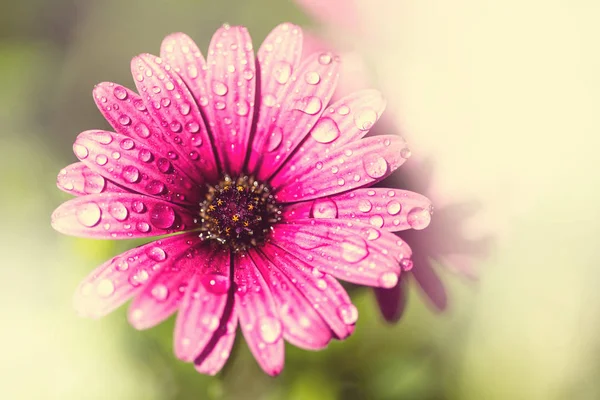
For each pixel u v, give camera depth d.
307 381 0.28
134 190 0.24
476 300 0.28
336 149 0.25
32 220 0.30
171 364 0.28
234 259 0.25
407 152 0.24
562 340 0.28
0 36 0.34
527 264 0.27
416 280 0.25
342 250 0.24
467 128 0.25
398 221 0.24
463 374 0.29
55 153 0.32
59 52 0.34
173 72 0.25
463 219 0.25
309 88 0.25
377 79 0.26
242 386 0.28
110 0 0.35
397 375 0.28
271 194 0.25
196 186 0.25
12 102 0.33
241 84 0.25
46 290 0.29
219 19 0.33
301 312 0.23
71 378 0.28
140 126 0.24
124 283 0.23
